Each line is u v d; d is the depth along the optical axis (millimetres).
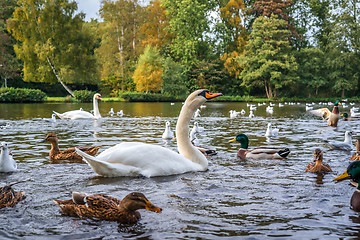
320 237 4223
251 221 4758
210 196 5918
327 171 7691
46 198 5777
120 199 5723
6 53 63250
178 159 7637
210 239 4176
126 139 13219
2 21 64312
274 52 60625
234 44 76062
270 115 28250
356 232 4375
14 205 5406
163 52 73812
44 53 56750
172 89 64312
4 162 7547
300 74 66000
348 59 63531
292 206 5391
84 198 4988
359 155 8859
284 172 7738
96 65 63312
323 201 5645
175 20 71812
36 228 4539
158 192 6141
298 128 17516
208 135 14438
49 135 9320
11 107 36250
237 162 8875
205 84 69188
